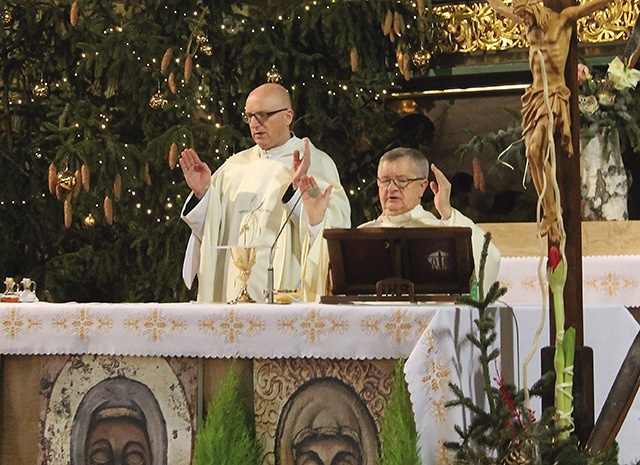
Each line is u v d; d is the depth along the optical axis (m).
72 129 21.11
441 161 21.19
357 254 10.68
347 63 22.11
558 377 10.11
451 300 10.54
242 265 12.20
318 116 21.75
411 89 21.69
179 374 10.90
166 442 10.93
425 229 10.45
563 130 10.34
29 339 11.18
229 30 22.86
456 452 9.55
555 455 9.66
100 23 22.84
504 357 10.62
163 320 10.79
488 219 20.33
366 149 22.14
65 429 11.25
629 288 15.12
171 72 20.78
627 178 17.23
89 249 22.16
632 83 16.22
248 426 10.62
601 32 19.73
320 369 10.42
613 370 11.62
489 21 20.78
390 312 10.05
